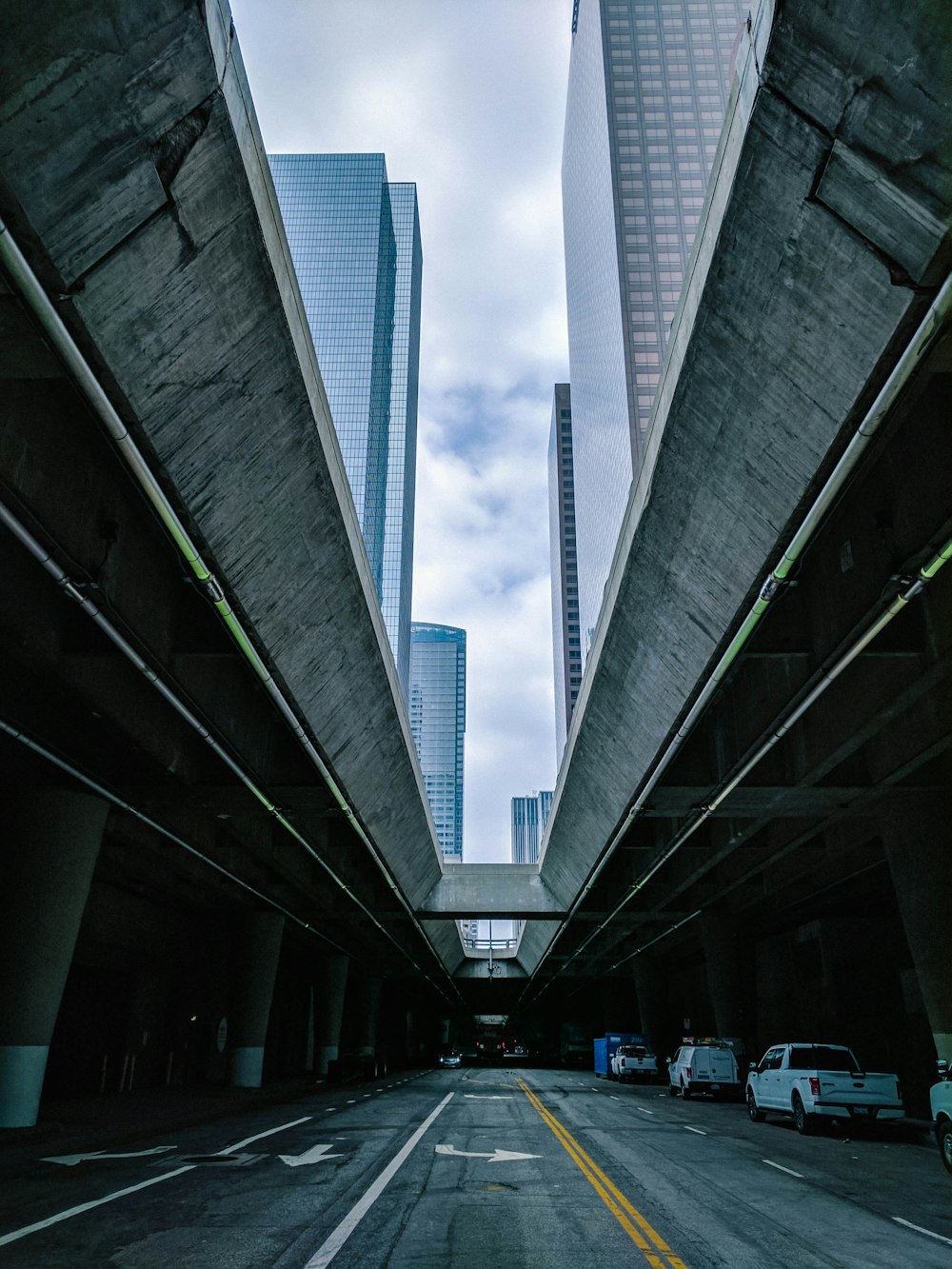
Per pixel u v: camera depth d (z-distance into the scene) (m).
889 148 8.24
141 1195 11.28
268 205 10.88
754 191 9.99
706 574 15.67
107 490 12.88
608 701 23.66
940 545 11.13
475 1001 108.75
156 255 9.45
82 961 30.28
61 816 19.86
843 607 14.20
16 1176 13.00
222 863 28.91
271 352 11.95
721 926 41.56
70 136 7.81
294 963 60.72
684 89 159.38
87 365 9.63
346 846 33.06
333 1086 40.78
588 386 174.62
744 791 21.61
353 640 20.27
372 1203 10.72
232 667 18.78
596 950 62.38
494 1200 11.06
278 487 14.02
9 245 7.89
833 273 9.75
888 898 35.69
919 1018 32.41
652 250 147.75
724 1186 12.37
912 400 11.20
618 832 30.11
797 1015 41.19
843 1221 9.94
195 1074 41.53
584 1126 21.05
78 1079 30.72
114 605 13.20
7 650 13.63
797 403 11.39
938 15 7.08
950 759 20.30
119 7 7.34
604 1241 8.75
